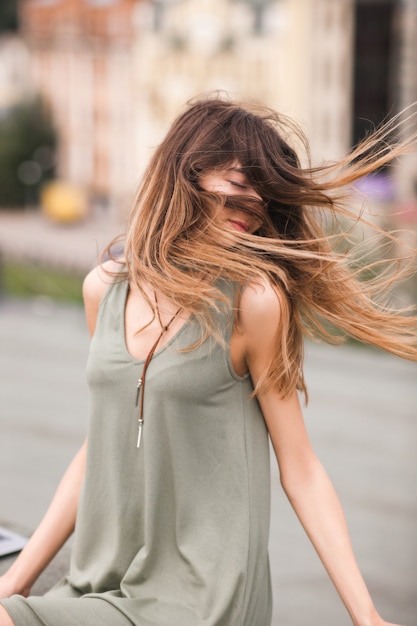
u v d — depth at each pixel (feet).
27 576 7.39
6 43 98.32
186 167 6.74
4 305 43.62
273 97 69.62
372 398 26.45
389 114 7.42
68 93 89.61
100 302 7.10
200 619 6.39
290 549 15.72
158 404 6.52
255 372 6.68
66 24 88.12
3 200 91.81
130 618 6.44
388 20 66.85
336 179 6.84
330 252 6.98
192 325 6.54
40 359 31.45
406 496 18.38
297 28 68.64
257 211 6.75
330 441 22.11
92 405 6.88
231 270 6.51
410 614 13.24
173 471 6.57
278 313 6.52
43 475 19.56
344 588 6.50
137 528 6.76
